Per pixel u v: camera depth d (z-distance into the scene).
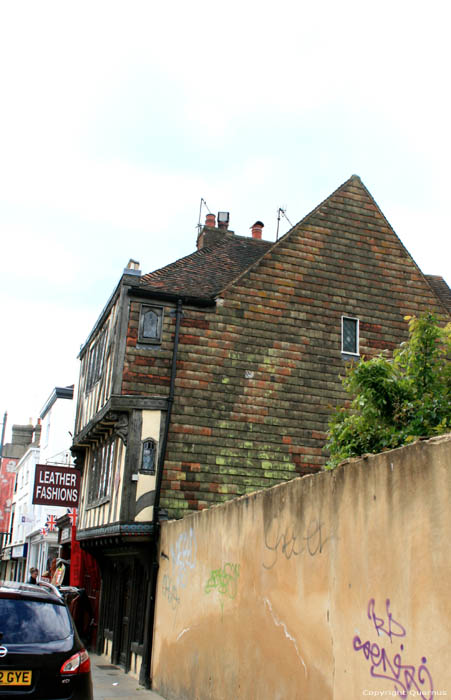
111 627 15.70
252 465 13.45
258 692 7.30
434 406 8.73
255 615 7.59
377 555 5.34
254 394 13.80
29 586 7.50
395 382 8.99
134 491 12.56
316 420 14.09
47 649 6.52
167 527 11.74
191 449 13.13
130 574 14.49
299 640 6.50
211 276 15.02
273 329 14.25
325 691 5.94
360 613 5.49
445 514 4.60
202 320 13.81
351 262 15.26
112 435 14.50
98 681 12.31
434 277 19.27
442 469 4.67
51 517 27.30
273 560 7.26
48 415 34.44
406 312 15.43
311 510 6.51
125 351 13.23
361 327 14.97
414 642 4.79
